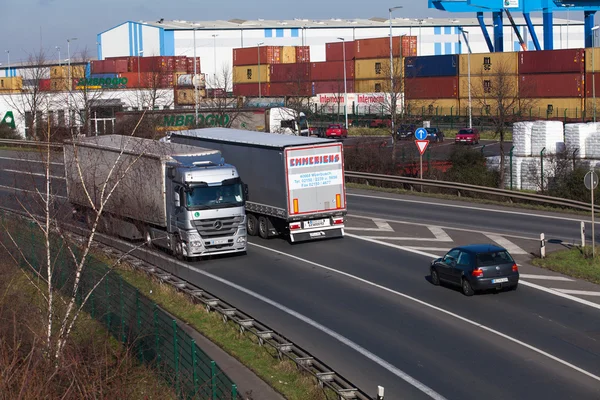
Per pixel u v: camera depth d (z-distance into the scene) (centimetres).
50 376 1479
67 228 2177
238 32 12762
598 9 8306
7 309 1906
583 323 2189
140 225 2902
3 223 2478
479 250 2494
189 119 6384
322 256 3086
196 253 2980
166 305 2361
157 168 3089
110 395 1584
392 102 5775
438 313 2305
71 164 2300
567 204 4025
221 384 1434
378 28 13475
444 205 4294
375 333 2123
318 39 13250
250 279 2742
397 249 3197
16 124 7594
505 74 7175
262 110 6781
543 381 1758
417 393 1697
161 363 1720
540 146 4931
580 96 7412
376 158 5419
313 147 3225
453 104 8381
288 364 1828
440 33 13588
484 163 5078
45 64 8100
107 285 2072
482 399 1661
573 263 2850
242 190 3061
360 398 1571
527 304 2389
